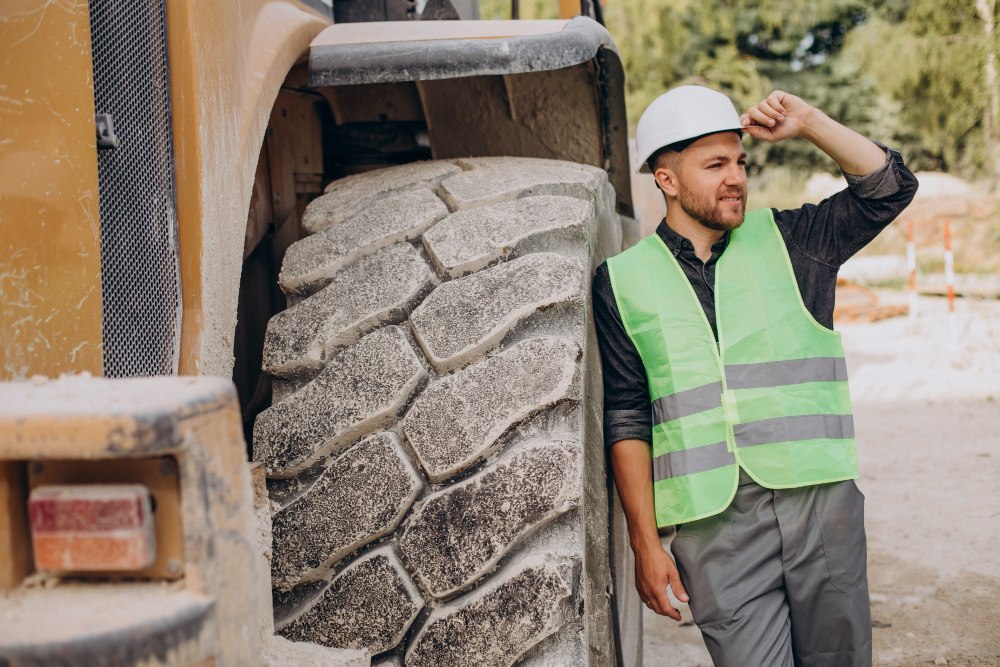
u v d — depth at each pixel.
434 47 2.24
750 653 2.01
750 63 20.61
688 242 2.14
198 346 1.59
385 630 1.64
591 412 1.98
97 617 0.89
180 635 0.89
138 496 0.92
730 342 2.06
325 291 1.95
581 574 1.60
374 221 2.05
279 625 1.68
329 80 2.24
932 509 4.36
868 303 10.80
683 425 2.04
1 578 0.95
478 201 2.06
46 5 1.30
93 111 1.38
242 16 1.89
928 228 15.60
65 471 0.96
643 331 2.11
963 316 10.30
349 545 1.68
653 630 3.33
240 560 0.98
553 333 1.79
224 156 1.71
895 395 6.78
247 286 2.45
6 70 1.24
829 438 2.03
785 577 2.04
